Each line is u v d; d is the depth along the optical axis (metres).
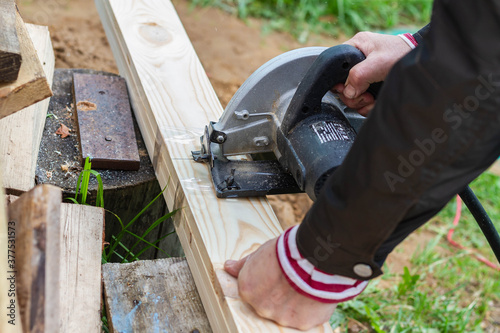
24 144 1.61
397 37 1.42
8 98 1.22
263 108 1.54
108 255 1.77
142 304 1.40
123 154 1.81
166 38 2.14
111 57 3.71
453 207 3.49
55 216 0.94
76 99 1.97
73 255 1.43
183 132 1.74
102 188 1.67
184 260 1.56
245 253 1.39
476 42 0.75
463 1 0.76
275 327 1.19
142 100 1.91
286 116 1.47
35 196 0.93
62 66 3.49
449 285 2.91
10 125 1.65
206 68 3.83
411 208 0.84
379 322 2.49
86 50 3.69
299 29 4.52
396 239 0.92
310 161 1.37
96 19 4.03
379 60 1.37
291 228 1.07
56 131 1.88
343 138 1.41
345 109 1.60
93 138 1.83
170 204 1.67
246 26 4.41
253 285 1.15
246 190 1.54
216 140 1.54
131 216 1.89
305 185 1.39
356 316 2.53
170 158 1.64
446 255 3.15
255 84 1.49
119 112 1.98
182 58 2.06
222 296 1.25
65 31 3.80
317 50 1.53
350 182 0.87
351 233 0.89
